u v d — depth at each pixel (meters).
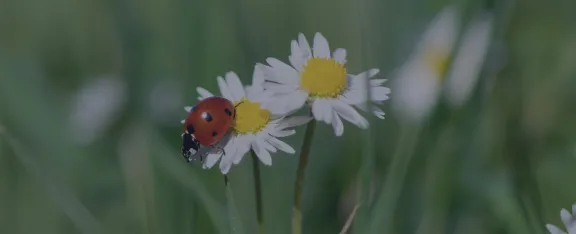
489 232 0.22
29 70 0.29
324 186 0.25
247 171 0.24
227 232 0.20
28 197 0.25
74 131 0.27
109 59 0.34
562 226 0.22
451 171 0.22
